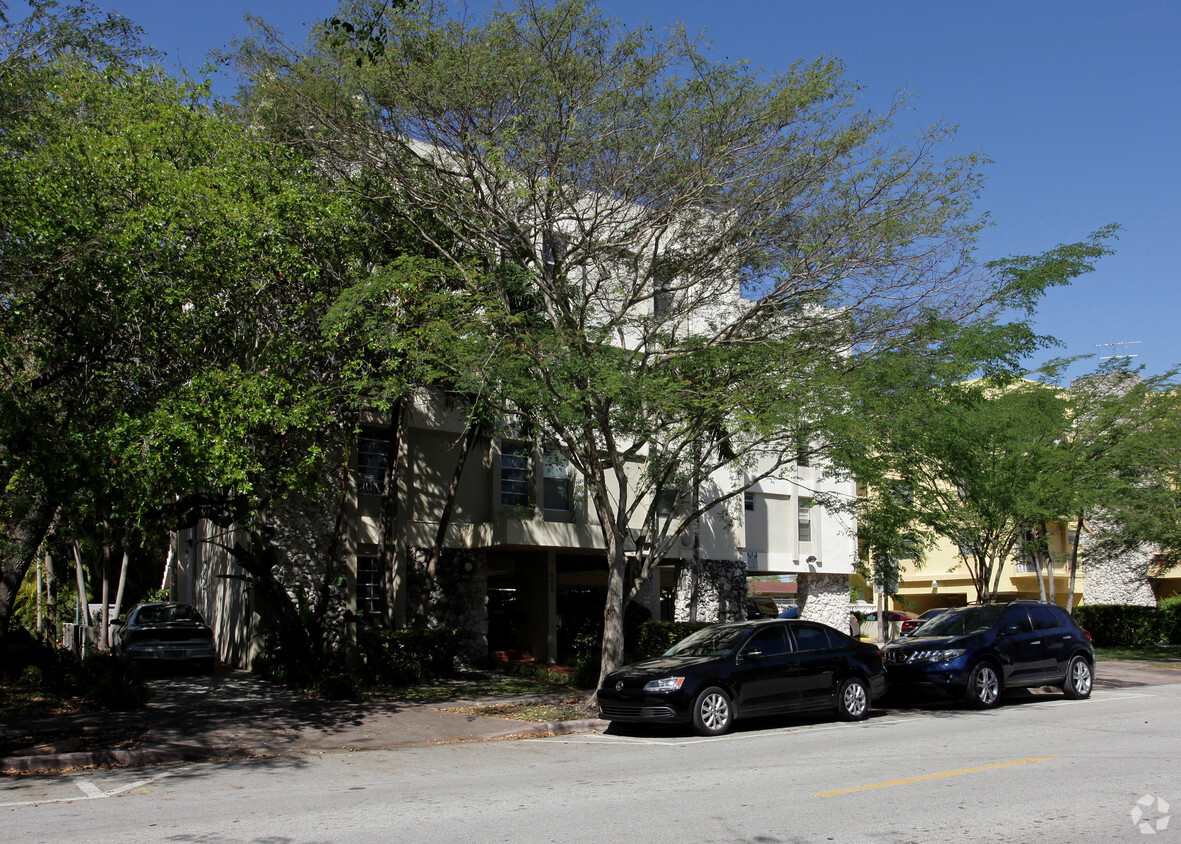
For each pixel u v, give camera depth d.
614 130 15.05
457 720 14.78
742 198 15.30
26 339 13.80
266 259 14.45
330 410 15.23
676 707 13.03
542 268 15.62
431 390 20.03
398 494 21.77
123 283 13.11
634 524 24.22
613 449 15.62
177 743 12.30
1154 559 33.62
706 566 25.84
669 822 7.43
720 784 9.12
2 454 12.68
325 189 15.64
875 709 16.27
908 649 16.12
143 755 11.58
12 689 16.50
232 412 13.05
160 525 22.67
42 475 12.71
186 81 15.43
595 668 19.42
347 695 16.80
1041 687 18.66
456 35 14.63
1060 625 17.30
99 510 14.32
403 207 16.08
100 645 23.84
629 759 11.17
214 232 13.62
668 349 15.94
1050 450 21.78
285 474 14.48
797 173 15.11
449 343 13.80
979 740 11.89
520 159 14.88
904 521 22.58
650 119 14.98
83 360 14.01
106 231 12.84
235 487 14.07
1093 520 28.97
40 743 12.23
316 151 15.77
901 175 15.02
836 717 14.99
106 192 13.41
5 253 12.27
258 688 18.33
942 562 41.00
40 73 13.80
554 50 14.56
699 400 14.52
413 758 11.70
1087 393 23.59
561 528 22.69
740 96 14.81
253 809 8.29
